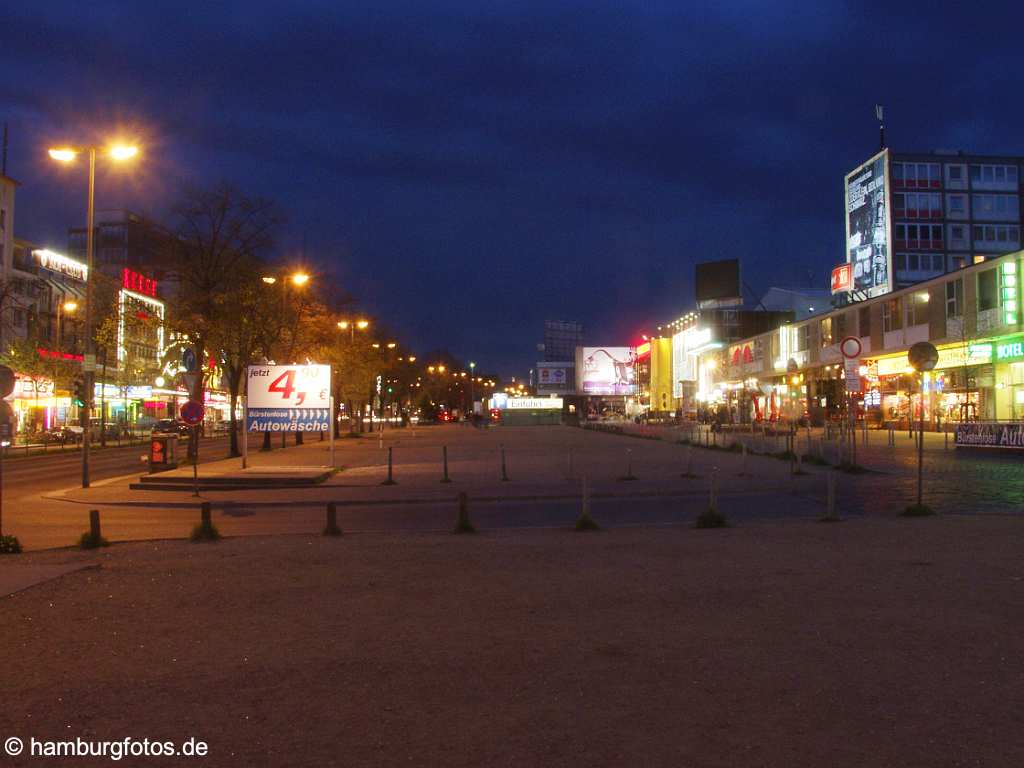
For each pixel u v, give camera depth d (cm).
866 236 8881
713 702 555
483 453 4047
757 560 1094
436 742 492
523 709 546
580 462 3278
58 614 830
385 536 1435
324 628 769
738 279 10050
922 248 8438
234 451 3903
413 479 2686
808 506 1895
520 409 10562
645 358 12938
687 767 453
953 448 3700
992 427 3312
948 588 898
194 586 970
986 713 529
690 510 1888
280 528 1684
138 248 8744
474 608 843
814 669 623
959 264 8444
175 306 3756
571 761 462
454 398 17125
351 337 5953
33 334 5897
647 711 539
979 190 8544
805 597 866
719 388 9519
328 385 3133
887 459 3125
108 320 3975
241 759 471
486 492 2267
